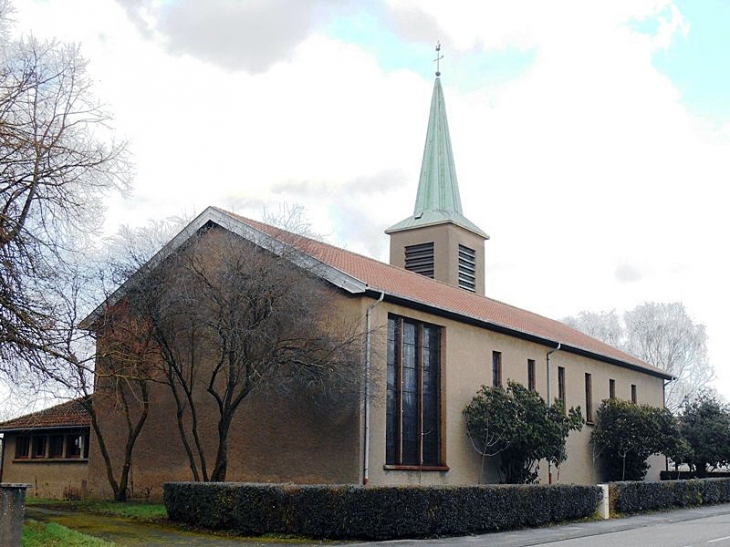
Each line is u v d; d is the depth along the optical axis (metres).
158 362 23.03
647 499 25.27
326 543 16.16
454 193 37.47
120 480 26.88
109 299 21.58
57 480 29.91
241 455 23.70
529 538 17.41
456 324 26.17
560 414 27.28
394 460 23.03
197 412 24.98
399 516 16.91
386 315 22.98
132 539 16.56
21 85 14.85
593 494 22.73
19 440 32.31
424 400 24.55
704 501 28.88
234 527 17.55
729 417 39.03
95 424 25.16
